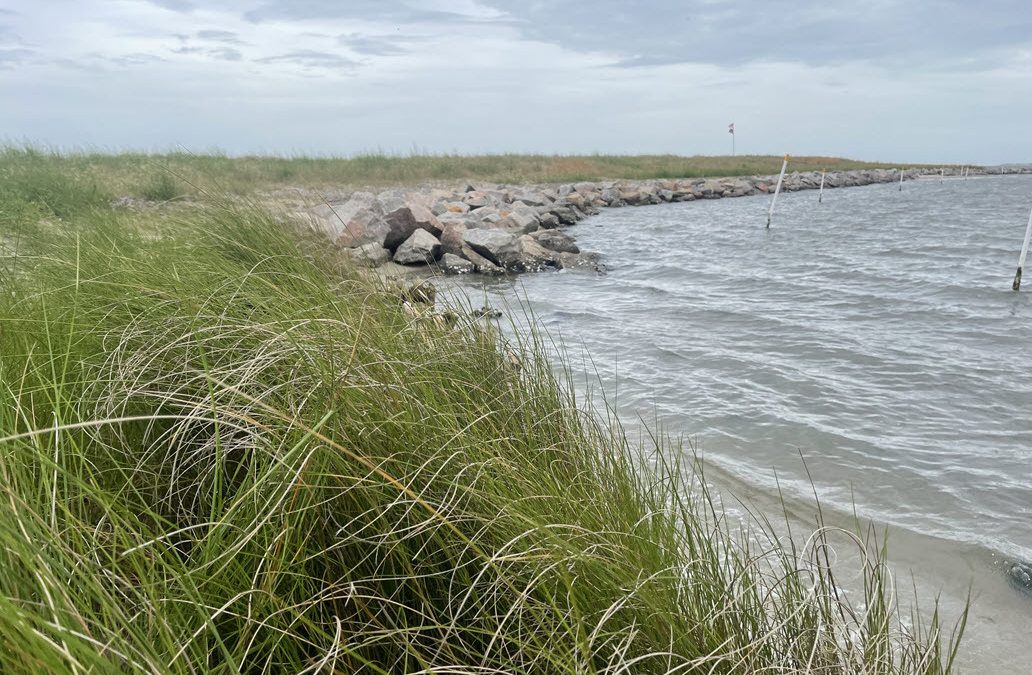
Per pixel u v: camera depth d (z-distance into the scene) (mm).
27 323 3111
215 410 2162
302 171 27516
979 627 3027
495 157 41656
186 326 3004
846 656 2129
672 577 2221
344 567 2070
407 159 35125
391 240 12742
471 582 2193
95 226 5555
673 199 32781
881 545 3686
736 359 7152
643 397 5984
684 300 10281
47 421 2465
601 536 2242
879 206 30094
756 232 20297
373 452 2350
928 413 5668
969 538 3754
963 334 8320
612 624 2027
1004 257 14992
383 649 2062
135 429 2672
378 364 2744
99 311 3365
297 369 2652
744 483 4391
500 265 12797
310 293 3834
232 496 2396
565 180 34531
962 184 53094
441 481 2305
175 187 15492
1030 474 4555
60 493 2098
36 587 1515
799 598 2400
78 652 1299
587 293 10820
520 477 2506
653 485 3111
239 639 1745
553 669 1943
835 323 8859
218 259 4500
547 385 3719
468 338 3756
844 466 4680
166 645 1500
